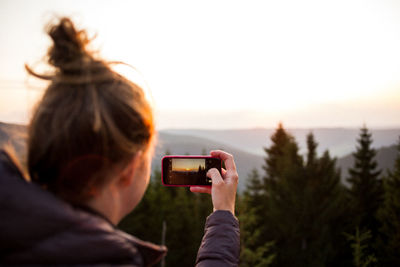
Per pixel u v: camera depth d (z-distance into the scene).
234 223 0.95
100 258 0.54
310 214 37.06
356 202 41.25
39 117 0.56
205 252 0.87
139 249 0.68
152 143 0.71
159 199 43.91
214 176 1.10
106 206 0.64
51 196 0.56
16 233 0.51
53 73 0.59
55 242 0.52
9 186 0.53
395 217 29.34
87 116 0.55
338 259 33.94
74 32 0.59
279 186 43.81
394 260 27.52
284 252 36.38
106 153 0.58
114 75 0.64
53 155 0.55
